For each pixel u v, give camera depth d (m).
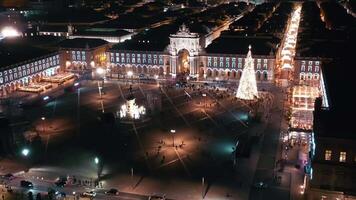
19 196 129.00
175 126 183.50
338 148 113.12
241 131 175.75
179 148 161.12
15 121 189.50
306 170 132.62
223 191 129.88
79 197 127.25
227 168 144.50
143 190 132.00
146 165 148.38
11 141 162.88
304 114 182.25
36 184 136.62
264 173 139.88
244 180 135.88
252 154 153.88
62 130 181.62
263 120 187.00
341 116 123.75
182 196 127.81
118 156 156.00
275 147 159.00
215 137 170.25
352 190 114.12
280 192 127.88
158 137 172.25
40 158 155.25
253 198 125.38
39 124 187.50
